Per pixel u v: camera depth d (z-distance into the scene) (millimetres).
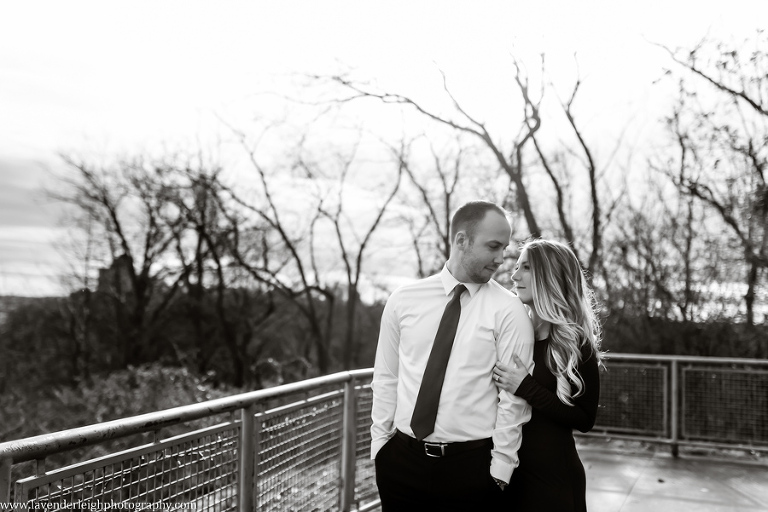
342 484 4504
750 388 7355
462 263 2781
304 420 3955
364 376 4730
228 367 26922
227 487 3172
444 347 2756
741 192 11414
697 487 6258
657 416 7742
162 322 27344
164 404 10562
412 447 2789
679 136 11969
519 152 15359
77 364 28781
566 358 2838
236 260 24812
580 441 8219
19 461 2039
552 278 2914
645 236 12125
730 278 10781
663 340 10828
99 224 27797
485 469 2709
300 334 27562
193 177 24359
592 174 14094
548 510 2783
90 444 2279
